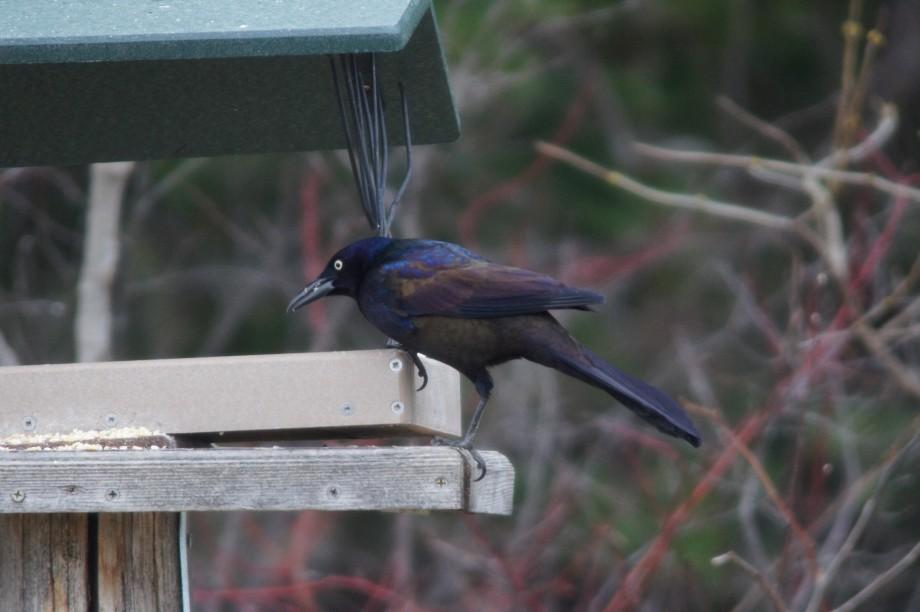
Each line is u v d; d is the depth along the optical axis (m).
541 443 14.67
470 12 17.69
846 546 11.09
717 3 20.50
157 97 9.38
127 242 16.36
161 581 7.29
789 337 12.69
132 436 7.26
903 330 12.19
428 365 8.00
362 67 8.30
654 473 15.02
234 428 7.33
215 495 6.52
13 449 6.88
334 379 7.36
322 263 16.00
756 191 19.16
